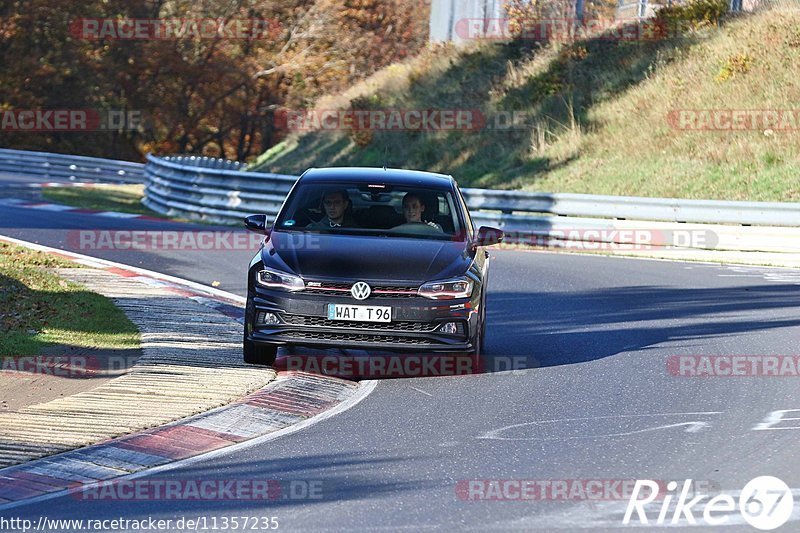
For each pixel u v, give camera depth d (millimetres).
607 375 36531
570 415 30859
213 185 101438
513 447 27297
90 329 41219
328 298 34938
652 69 111062
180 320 44031
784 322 47156
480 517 21625
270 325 35312
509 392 33969
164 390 32281
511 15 135250
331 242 37094
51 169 157375
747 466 25406
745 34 110000
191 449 26812
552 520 21438
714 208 74250
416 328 35125
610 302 53125
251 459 26078
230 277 59688
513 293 56062
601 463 25750
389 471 25047
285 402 31922
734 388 34531
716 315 49281
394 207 39281
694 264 68875
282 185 95000
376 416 30750
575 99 112750
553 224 80250
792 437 28203
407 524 21203
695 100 102625
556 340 43219
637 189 91812
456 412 31266
